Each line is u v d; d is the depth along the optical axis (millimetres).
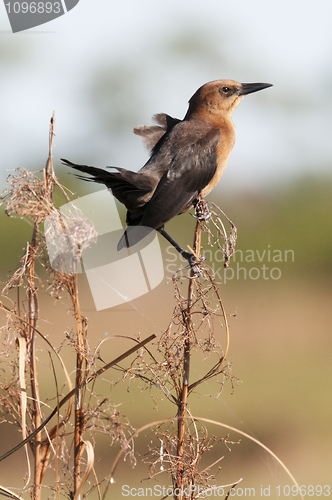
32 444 5211
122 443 4652
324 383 15672
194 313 5508
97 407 4855
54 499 5824
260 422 12859
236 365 17453
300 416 13227
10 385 5328
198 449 5340
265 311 24203
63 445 5109
